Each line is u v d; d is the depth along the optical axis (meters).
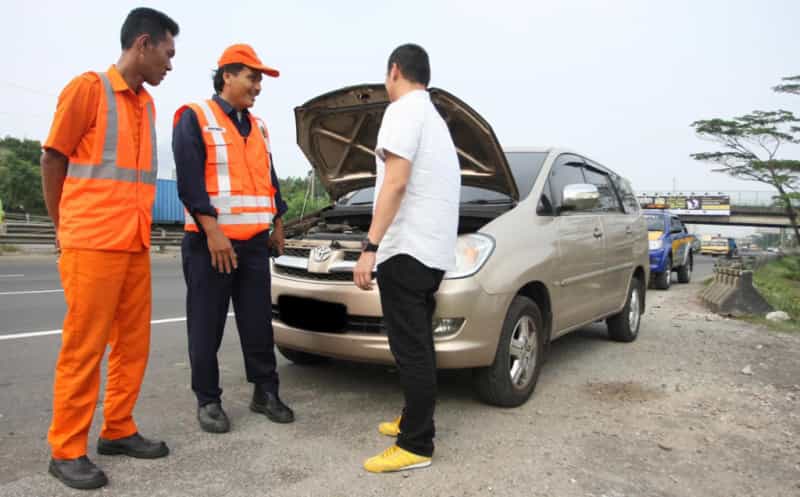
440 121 2.84
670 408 3.72
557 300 4.11
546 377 4.43
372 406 3.62
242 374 4.34
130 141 2.59
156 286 10.27
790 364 4.96
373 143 4.24
